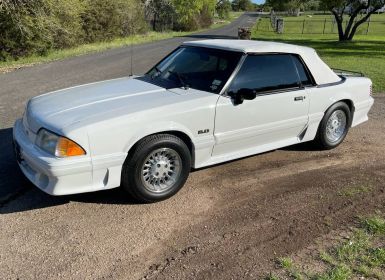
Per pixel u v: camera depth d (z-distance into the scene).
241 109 4.68
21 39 17.77
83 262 3.36
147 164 4.17
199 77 4.82
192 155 4.53
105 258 3.41
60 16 21.00
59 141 3.74
